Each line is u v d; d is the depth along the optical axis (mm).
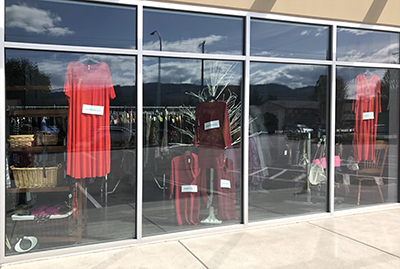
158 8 4684
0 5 3973
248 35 5133
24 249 4176
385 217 5730
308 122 5652
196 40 4902
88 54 4387
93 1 4355
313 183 5719
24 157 4184
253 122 5301
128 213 4629
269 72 5359
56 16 4230
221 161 5145
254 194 5344
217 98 5070
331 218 5711
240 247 4445
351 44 5898
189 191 4988
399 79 6332
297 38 5508
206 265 3904
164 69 4758
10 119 4102
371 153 6160
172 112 4832
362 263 3955
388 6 5988
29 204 4219
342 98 5883
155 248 4445
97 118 4469
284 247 4430
